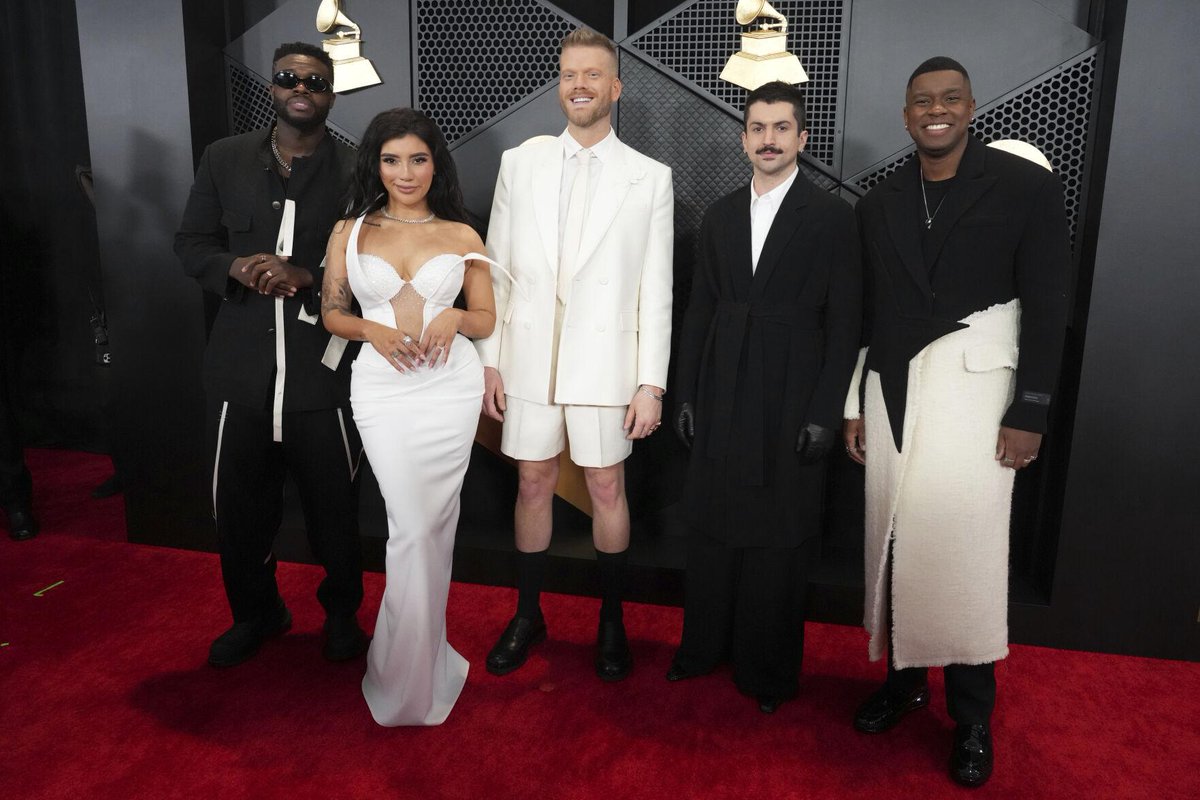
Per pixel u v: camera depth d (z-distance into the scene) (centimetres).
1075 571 266
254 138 234
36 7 432
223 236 244
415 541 212
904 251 199
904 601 206
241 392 231
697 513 232
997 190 193
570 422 239
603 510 247
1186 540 258
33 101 441
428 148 213
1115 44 249
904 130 276
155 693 237
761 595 228
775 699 233
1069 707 237
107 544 341
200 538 334
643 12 306
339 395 237
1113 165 247
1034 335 192
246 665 253
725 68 279
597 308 232
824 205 215
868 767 211
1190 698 242
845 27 274
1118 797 200
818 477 223
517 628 257
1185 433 254
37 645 262
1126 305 252
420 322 212
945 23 269
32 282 460
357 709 231
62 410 471
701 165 293
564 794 199
